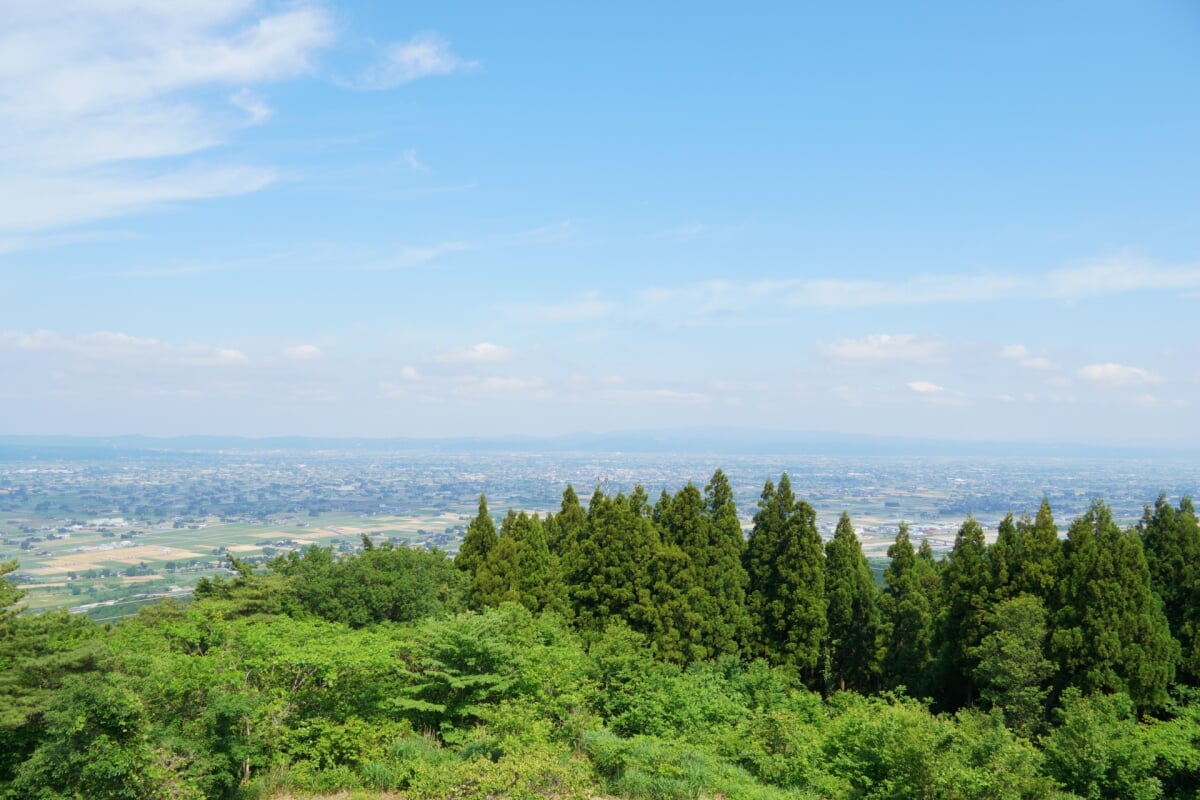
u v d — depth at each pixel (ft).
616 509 111.55
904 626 106.63
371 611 101.86
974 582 99.14
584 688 80.43
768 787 63.77
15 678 56.54
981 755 57.82
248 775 58.90
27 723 57.11
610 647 87.92
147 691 55.01
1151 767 63.21
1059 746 64.75
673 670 87.56
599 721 76.64
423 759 61.46
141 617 94.94
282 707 65.36
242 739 58.23
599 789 61.77
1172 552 93.15
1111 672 81.41
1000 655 83.66
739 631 108.17
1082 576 87.61
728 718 79.41
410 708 72.95
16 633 61.05
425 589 105.70
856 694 93.91
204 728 55.47
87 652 58.75
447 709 73.00
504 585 109.81
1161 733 66.90
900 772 59.06
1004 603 88.48
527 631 90.68
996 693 84.23
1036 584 92.84
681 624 103.86
